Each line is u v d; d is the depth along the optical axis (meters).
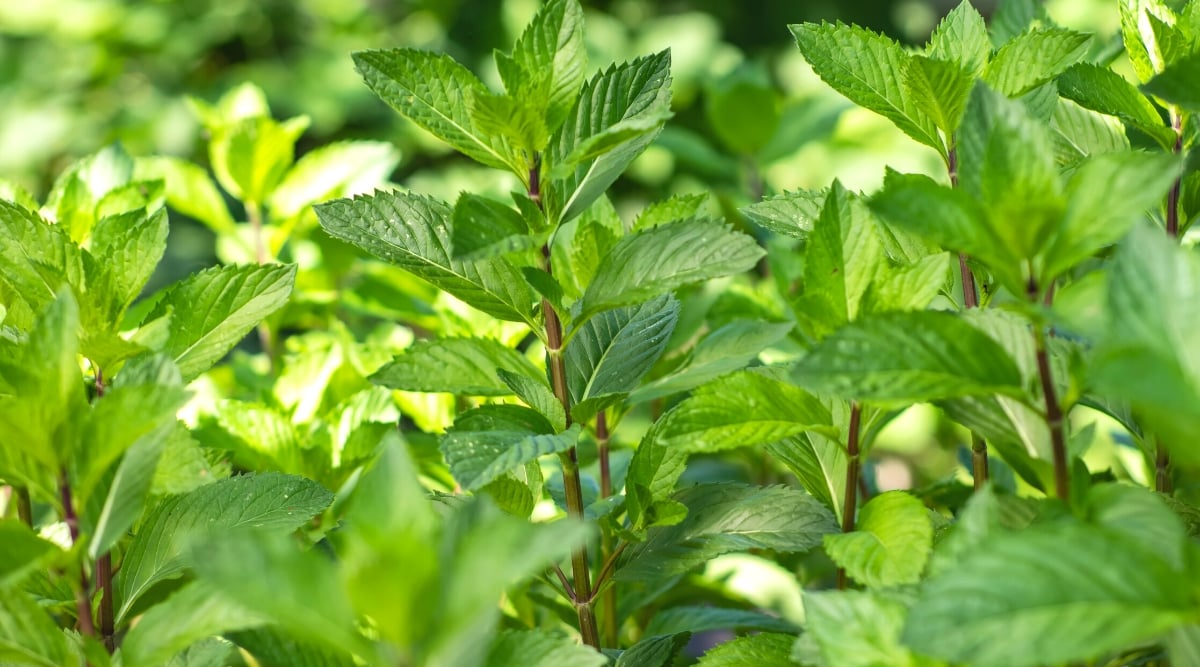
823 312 1.03
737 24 2.93
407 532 0.94
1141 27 1.08
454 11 2.86
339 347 1.22
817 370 0.98
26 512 1.08
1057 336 1.10
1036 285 0.97
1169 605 0.94
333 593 0.95
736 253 1.03
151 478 1.01
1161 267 0.95
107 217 1.12
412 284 1.29
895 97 1.09
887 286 1.02
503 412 1.04
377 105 2.61
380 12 2.92
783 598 1.18
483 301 1.06
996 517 0.97
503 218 1.03
